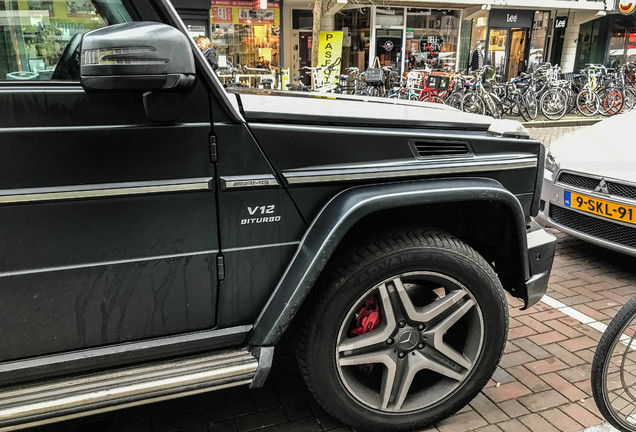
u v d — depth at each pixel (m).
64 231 1.66
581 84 14.36
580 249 4.84
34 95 1.56
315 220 1.99
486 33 17.14
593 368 2.09
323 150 1.97
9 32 1.61
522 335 3.29
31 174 1.59
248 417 2.49
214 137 1.79
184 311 1.90
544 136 11.23
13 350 1.71
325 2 14.26
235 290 1.96
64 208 1.64
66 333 1.75
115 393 1.74
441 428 2.42
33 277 1.66
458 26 16.62
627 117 5.08
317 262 1.92
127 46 1.42
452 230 2.51
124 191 1.69
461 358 2.29
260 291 2.00
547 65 14.52
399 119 2.13
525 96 12.86
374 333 2.17
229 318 1.99
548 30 18.16
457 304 2.23
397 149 2.11
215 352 2.00
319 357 2.09
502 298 2.29
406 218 2.39
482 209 2.41
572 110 13.95
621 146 4.40
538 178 2.45
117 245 1.74
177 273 1.85
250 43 14.42
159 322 1.87
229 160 1.83
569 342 3.21
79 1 1.64
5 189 1.57
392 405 2.27
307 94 2.77
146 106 1.66
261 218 1.93
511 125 2.46
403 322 2.20
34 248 1.64
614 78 13.95
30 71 1.63
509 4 15.97
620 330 2.02
